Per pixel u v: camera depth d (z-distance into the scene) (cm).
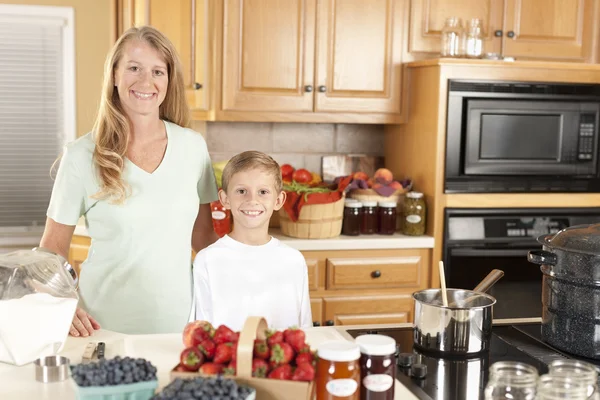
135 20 342
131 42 210
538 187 348
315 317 335
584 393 125
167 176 216
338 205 332
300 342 132
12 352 156
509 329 192
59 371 148
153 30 214
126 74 208
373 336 136
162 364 156
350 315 338
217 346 133
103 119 211
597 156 352
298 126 388
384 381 130
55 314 161
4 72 382
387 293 341
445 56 343
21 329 157
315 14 344
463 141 338
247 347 127
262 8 339
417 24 354
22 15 378
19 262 164
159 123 220
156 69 212
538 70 341
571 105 346
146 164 215
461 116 336
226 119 342
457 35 341
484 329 169
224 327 135
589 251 164
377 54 353
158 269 214
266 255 199
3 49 380
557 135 347
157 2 337
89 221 216
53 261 170
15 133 388
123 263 213
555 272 172
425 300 180
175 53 219
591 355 166
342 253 334
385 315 341
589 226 177
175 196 216
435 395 145
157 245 214
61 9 380
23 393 140
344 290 336
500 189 344
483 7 358
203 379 119
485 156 340
